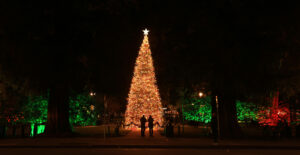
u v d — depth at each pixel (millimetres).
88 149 19359
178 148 19953
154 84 36688
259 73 23594
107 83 32500
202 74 24094
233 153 17094
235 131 25844
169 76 27391
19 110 30547
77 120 39062
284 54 23641
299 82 24062
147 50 36375
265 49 23047
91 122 47844
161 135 29672
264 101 31391
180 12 24359
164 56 27609
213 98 26578
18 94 27953
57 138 26125
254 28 22562
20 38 23812
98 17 27188
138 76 36344
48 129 27688
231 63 22922
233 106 26344
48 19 23891
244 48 22875
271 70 23734
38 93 26344
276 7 22125
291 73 23906
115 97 50219
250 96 27562
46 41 24297
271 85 24250
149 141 23062
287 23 22234
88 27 26219
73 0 24484
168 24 25688
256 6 22156
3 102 27797
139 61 36438
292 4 22016
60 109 28062
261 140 23953
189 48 24578
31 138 26359
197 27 23438
